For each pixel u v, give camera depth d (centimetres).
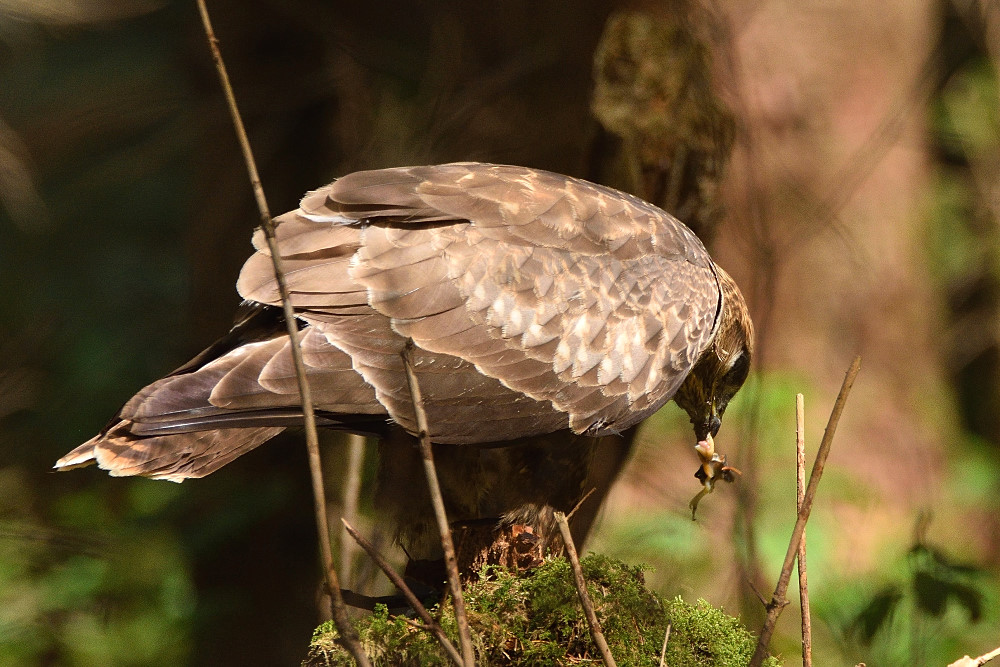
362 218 640
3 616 1143
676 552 1123
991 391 1781
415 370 627
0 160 1384
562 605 613
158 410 575
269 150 1132
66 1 1373
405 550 720
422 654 585
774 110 1278
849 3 1287
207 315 1169
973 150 1658
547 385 664
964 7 1642
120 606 1158
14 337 1519
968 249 1689
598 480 987
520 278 659
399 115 1080
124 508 1273
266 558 1140
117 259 1606
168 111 1234
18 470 1350
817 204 1275
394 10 1091
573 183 724
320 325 615
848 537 1215
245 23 1119
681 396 925
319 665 618
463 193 666
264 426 589
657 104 926
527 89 986
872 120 1289
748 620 1063
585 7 952
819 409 1274
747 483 1080
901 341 1346
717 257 1133
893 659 1070
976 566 1046
